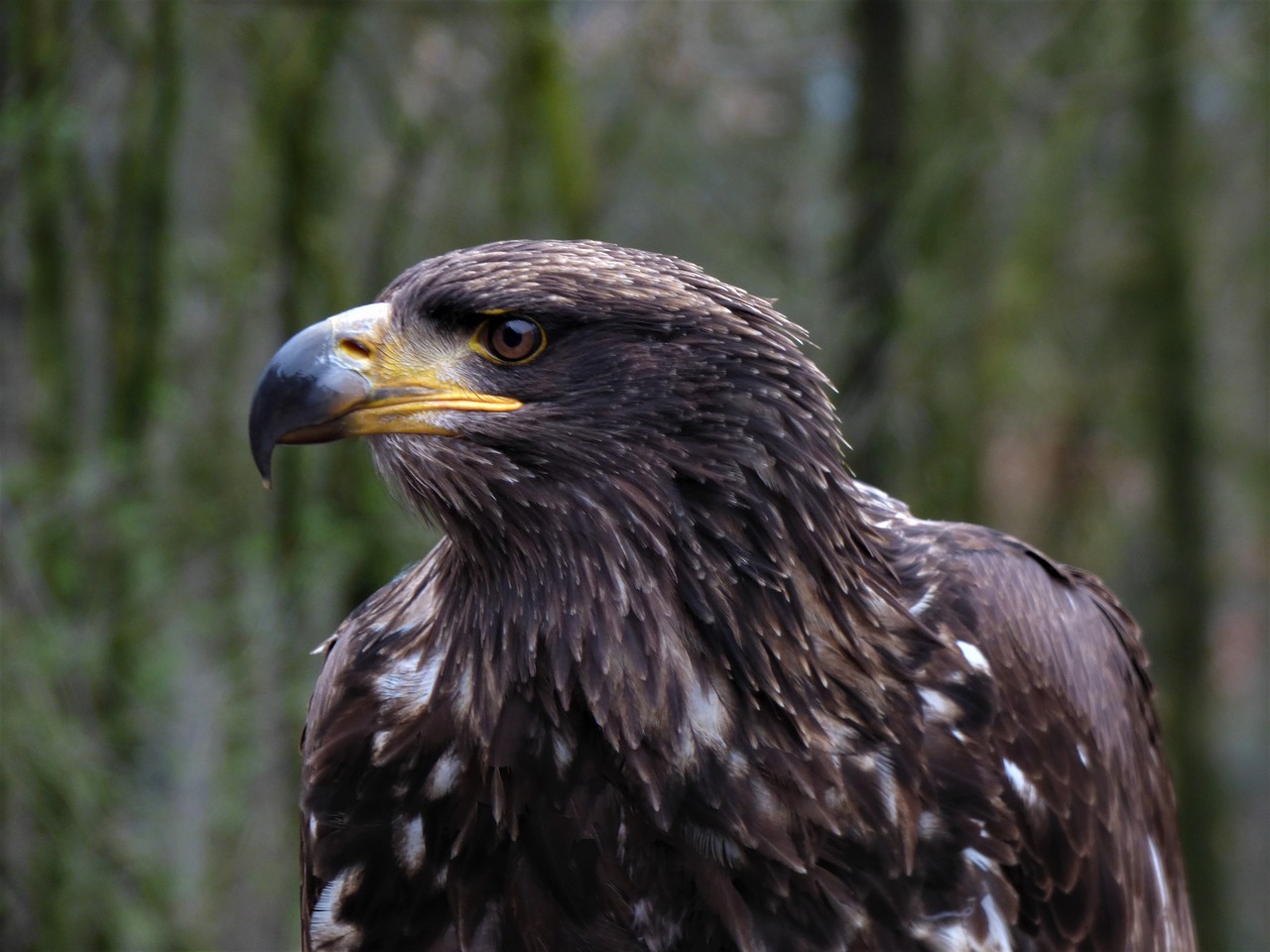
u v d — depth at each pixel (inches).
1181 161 796.6
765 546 208.7
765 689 209.6
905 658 223.8
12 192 456.8
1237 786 1100.5
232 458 515.5
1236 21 711.1
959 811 220.1
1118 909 243.8
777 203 727.7
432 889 222.1
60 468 471.2
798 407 212.2
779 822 210.7
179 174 526.3
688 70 596.7
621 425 207.6
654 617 208.7
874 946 215.6
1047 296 746.2
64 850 438.3
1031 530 852.6
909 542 243.6
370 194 547.8
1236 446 887.1
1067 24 678.5
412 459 214.7
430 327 214.2
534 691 212.8
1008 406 743.7
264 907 532.1
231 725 501.7
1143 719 273.9
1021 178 690.2
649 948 215.6
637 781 210.2
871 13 683.4
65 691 458.3
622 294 207.5
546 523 211.2
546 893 215.8
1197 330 831.1
